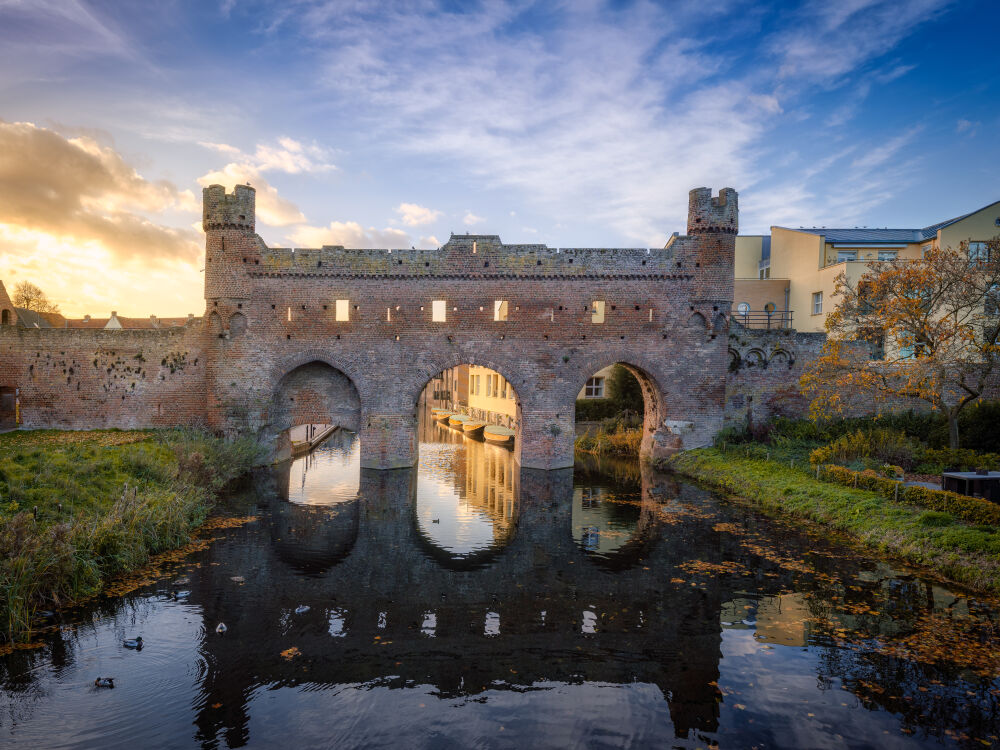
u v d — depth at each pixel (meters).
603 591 14.98
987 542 15.00
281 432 32.53
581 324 30.62
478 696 10.19
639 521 21.69
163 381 30.91
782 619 13.12
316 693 10.20
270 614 13.43
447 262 30.16
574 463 33.47
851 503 20.25
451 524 21.50
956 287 24.95
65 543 13.76
